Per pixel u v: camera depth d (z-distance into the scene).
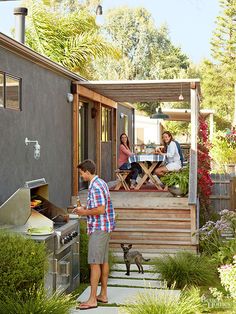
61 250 5.98
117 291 6.71
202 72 36.94
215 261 7.32
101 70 42.78
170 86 11.03
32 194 6.79
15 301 4.97
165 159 11.34
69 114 10.50
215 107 34.19
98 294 6.52
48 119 9.07
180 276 6.86
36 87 8.42
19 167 7.59
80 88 10.88
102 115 14.29
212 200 12.98
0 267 5.06
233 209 12.73
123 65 44.41
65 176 10.19
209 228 8.88
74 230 6.62
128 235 9.45
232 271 5.95
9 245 5.16
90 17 16.77
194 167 9.95
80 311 5.85
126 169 12.44
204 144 11.59
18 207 5.88
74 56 15.76
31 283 5.15
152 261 8.11
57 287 5.88
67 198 10.34
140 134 24.97
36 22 15.84
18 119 7.57
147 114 39.38
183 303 5.42
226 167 15.27
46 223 5.94
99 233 6.02
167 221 9.52
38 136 8.48
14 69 7.46
